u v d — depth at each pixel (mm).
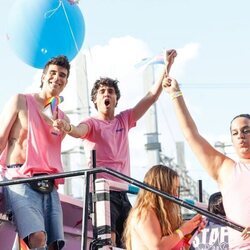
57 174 5543
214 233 6738
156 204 5648
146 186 5336
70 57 7770
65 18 7520
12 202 6105
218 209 6914
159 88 7566
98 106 7254
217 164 5633
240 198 5445
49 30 7445
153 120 23734
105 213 5703
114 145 7164
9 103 6312
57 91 6418
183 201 5281
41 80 6484
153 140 23500
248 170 5527
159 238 5543
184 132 5719
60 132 6438
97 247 5664
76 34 7684
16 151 6266
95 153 6547
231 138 5676
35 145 6250
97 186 5773
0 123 6293
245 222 5391
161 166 5801
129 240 5699
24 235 6012
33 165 6199
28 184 6113
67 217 6957
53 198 6254
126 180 5379
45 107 6402
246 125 5598
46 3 7434
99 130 7129
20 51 7582
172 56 6984
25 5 7453
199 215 5688
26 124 6266
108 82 7266
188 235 5695
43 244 6023
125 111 7449
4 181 5641
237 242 5414
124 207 6855
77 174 5488
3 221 6375
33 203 6086
